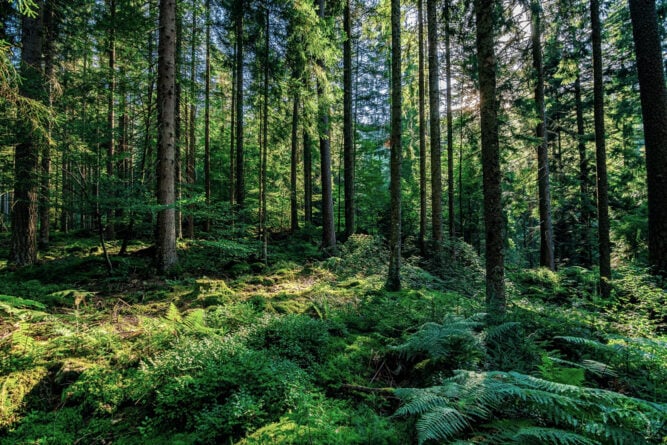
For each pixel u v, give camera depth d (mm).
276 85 11008
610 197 15352
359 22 15555
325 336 4742
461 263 11516
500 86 10992
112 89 11383
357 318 5883
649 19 6918
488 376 3127
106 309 5898
